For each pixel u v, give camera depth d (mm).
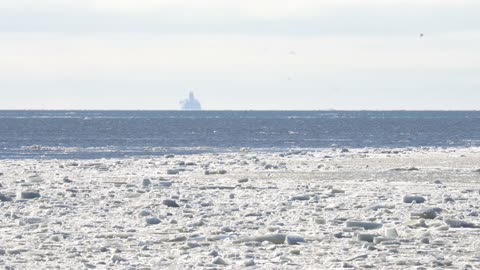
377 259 40438
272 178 94438
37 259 40844
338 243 46031
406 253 42531
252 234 49188
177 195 72938
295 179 92562
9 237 48406
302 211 60844
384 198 70188
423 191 77062
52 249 44156
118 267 38719
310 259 40812
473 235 48594
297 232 50156
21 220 55656
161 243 46562
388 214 58906
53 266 38750
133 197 72312
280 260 40344
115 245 45656
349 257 41250
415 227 52031
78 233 50312
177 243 46469
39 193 74500
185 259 41000
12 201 69125
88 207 64438
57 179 93188
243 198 71000
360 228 51531
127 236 48938
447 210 60719
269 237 46688
